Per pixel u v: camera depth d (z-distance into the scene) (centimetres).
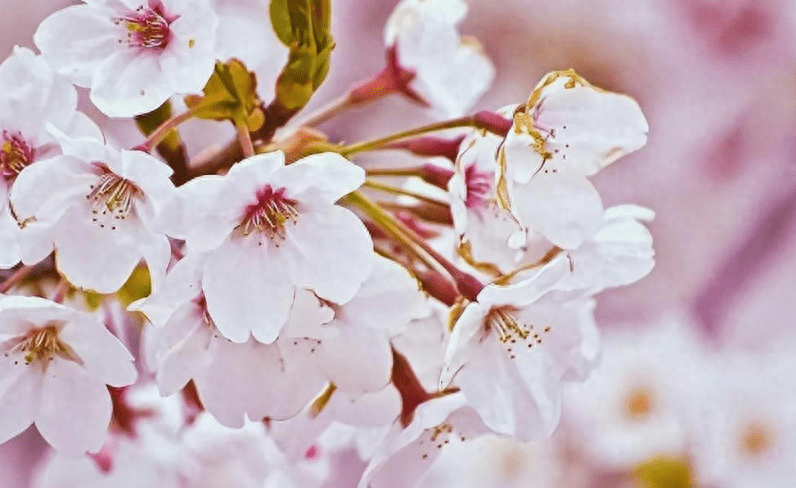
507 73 66
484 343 40
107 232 38
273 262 38
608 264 40
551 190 39
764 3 65
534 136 38
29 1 63
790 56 67
